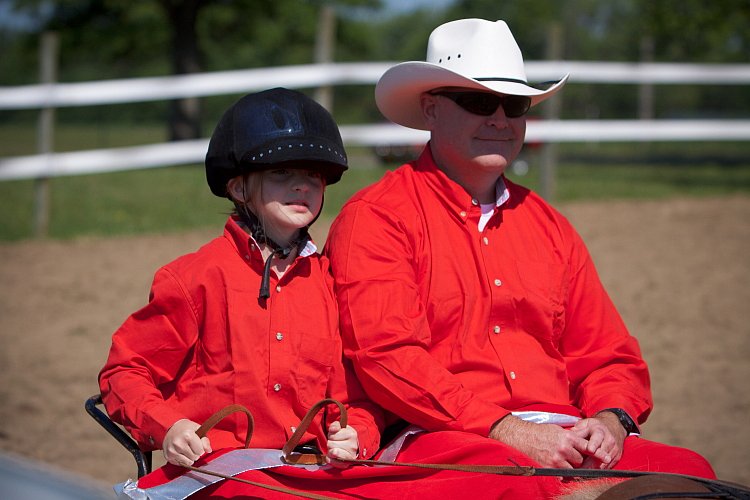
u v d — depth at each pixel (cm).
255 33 11075
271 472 851
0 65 14050
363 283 947
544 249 1036
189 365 909
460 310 975
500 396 963
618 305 2594
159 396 871
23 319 2450
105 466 1612
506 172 6066
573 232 1066
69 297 2645
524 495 797
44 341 2289
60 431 1772
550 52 4016
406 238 988
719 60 10231
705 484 772
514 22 14650
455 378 924
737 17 7550
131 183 4922
